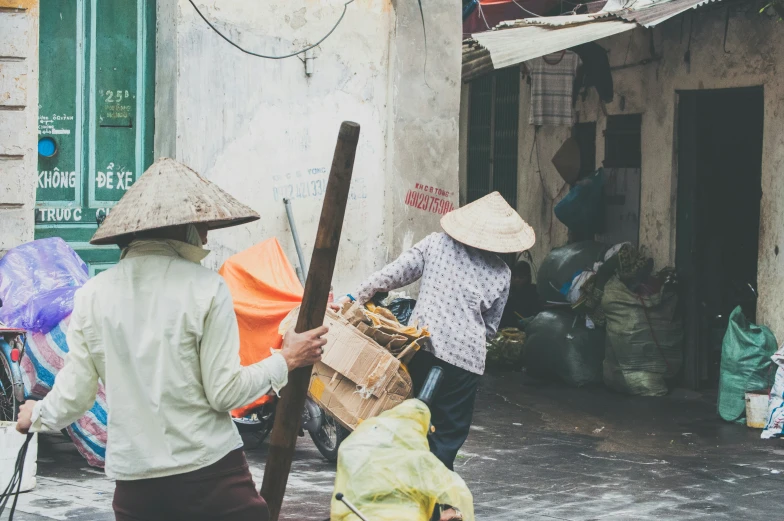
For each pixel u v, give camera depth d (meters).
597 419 15.83
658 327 17.95
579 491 11.41
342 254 16.02
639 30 19.61
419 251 10.22
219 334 5.91
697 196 18.42
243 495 6.11
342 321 9.77
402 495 5.99
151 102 14.61
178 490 5.89
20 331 11.16
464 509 6.07
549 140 23.08
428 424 6.43
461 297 9.97
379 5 16.12
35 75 13.59
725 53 17.58
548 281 19.91
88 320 5.96
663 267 18.94
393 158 16.34
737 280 18.52
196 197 6.08
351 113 15.98
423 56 16.56
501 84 25.19
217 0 14.47
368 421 6.34
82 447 11.48
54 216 14.05
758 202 18.30
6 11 13.32
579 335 18.58
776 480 12.12
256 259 12.43
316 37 15.50
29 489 10.54
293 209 15.36
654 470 12.53
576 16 16.97
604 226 20.92
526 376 19.77
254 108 14.92
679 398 17.58
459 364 9.84
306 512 10.20
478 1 21.92
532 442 14.09
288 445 7.08
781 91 16.33
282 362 6.21
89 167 14.27
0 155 13.43
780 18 15.52
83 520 9.63
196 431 5.90
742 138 18.45
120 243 6.29
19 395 10.98
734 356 15.73
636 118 20.00
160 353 5.84
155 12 14.54
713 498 11.22
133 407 5.88
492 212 10.21
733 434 14.88
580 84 21.25
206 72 14.43
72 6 14.04
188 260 6.09
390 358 9.65
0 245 13.51
